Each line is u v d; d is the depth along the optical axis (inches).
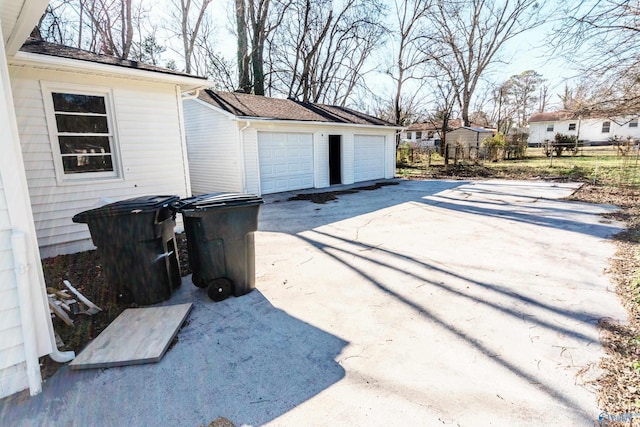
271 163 426.9
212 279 132.2
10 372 80.8
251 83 692.7
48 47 197.8
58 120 191.2
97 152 208.1
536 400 76.7
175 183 242.7
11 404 78.9
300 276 159.0
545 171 593.3
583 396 77.4
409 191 442.0
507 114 1486.2
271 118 401.4
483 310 121.1
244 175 394.3
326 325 113.6
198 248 131.3
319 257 186.9
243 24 658.2
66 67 180.7
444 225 255.4
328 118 494.6
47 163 188.7
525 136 898.1
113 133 211.5
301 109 509.4
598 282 142.1
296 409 76.2
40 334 86.7
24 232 80.4
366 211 319.0
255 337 107.0
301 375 88.2
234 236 131.9
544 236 216.2
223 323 116.3
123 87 211.9
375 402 77.5
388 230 244.7
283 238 229.9
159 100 229.3
